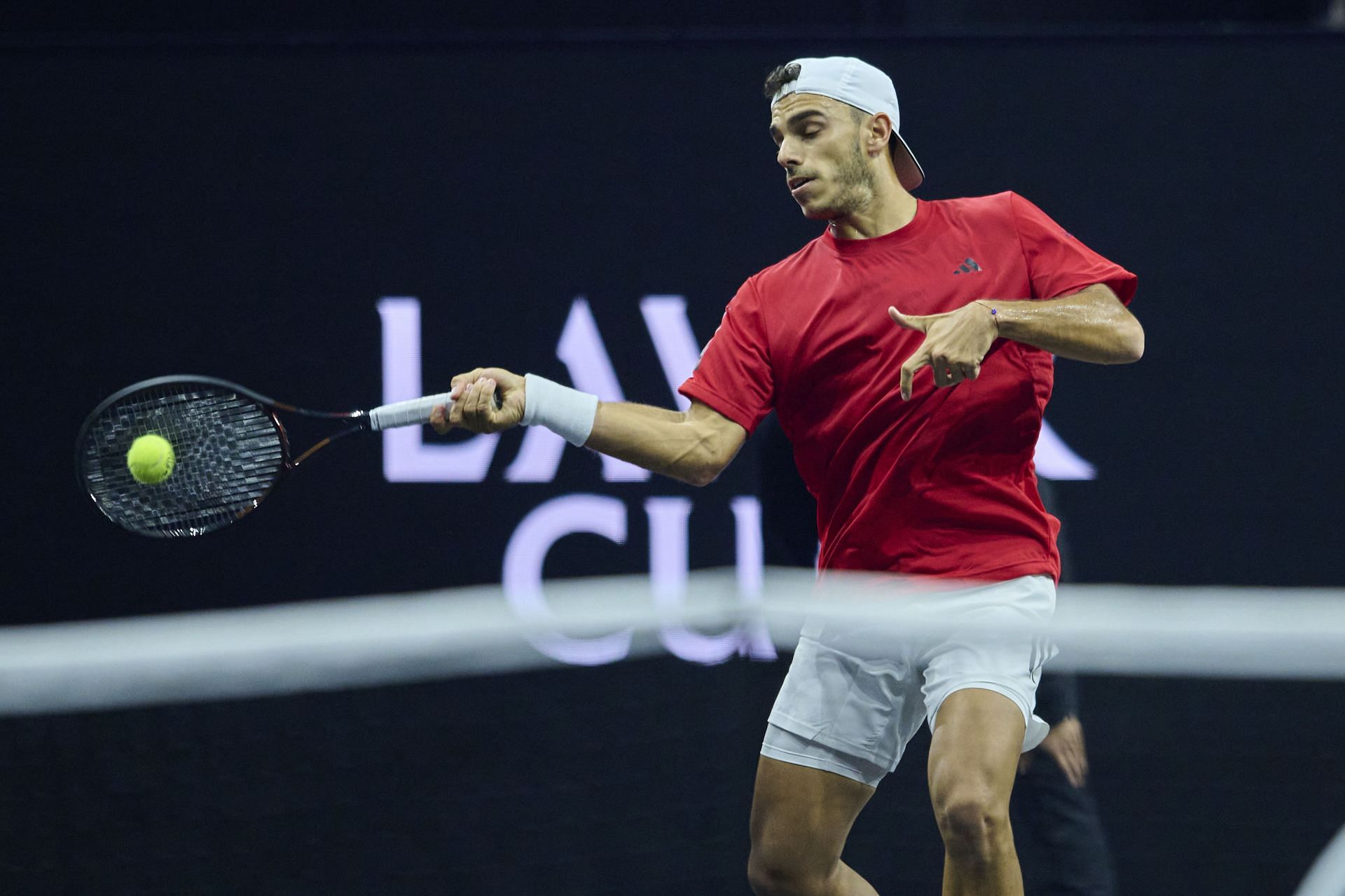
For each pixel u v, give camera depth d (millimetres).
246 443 11344
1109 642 12047
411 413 10383
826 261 10930
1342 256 18953
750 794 16641
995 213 10891
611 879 15656
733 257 19266
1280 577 18719
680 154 19250
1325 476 18766
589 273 19219
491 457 18812
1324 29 19000
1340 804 15727
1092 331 9922
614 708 17266
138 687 15500
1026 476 10859
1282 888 15250
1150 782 16000
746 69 19250
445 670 16938
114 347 19000
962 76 19188
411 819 16250
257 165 19156
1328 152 18984
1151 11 22234
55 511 18766
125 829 15945
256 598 18750
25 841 15805
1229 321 18969
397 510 18859
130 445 11414
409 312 19172
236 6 21281
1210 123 19062
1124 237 19094
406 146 19203
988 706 9828
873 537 10695
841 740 10781
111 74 19047
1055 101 19141
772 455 13648
